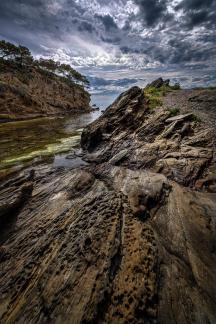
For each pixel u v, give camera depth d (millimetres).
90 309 4562
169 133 14273
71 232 6812
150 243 6398
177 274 5602
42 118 49000
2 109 45344
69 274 5383
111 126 17953
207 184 9953
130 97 19984
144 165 12086
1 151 18234
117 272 5461
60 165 14617
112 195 8547
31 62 81562
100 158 14828
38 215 8367
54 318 4539
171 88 40125
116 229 6660
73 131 28203
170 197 8727
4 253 6766
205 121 15789
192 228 7227
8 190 9711
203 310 4887
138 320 4559
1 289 5484
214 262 6238
